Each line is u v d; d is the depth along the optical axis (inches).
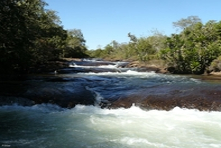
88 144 250.8
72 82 548.1
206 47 948.6
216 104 356.5
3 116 348.8
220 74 887.1
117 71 976.3
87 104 409.7
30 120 331.3
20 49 619.5
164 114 352.8
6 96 416.2
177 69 996.6
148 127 298.2
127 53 2329.0
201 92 397.4
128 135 273.7
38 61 974.4
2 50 585.0
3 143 251.8
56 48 1433.3
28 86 477.4
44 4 1028.5
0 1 508.1
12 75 681.0
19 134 277.7
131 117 341.7
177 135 271.4
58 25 1488.7
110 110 385.7
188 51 945.5
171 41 1024.2
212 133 275.9
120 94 437.1
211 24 1109.1
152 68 1055.6
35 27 714.8
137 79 681.6
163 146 244.1
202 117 333.4
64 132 284.4
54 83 522.3
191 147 241.1
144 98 399.9
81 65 1231.5
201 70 952.3
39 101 411.5
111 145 247.8
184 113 353.7
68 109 393.1
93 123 316.5
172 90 425.4
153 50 1849.2
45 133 281.6
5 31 540.7
